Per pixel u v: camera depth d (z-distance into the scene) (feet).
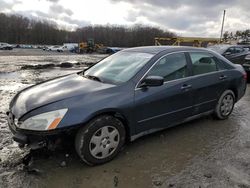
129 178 10.08
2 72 41.96
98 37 313.73
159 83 11.62
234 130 15.16
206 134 14.47
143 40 286.87
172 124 13.66
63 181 9.77
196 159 11.64
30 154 11.53
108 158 11.11
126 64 13.34
